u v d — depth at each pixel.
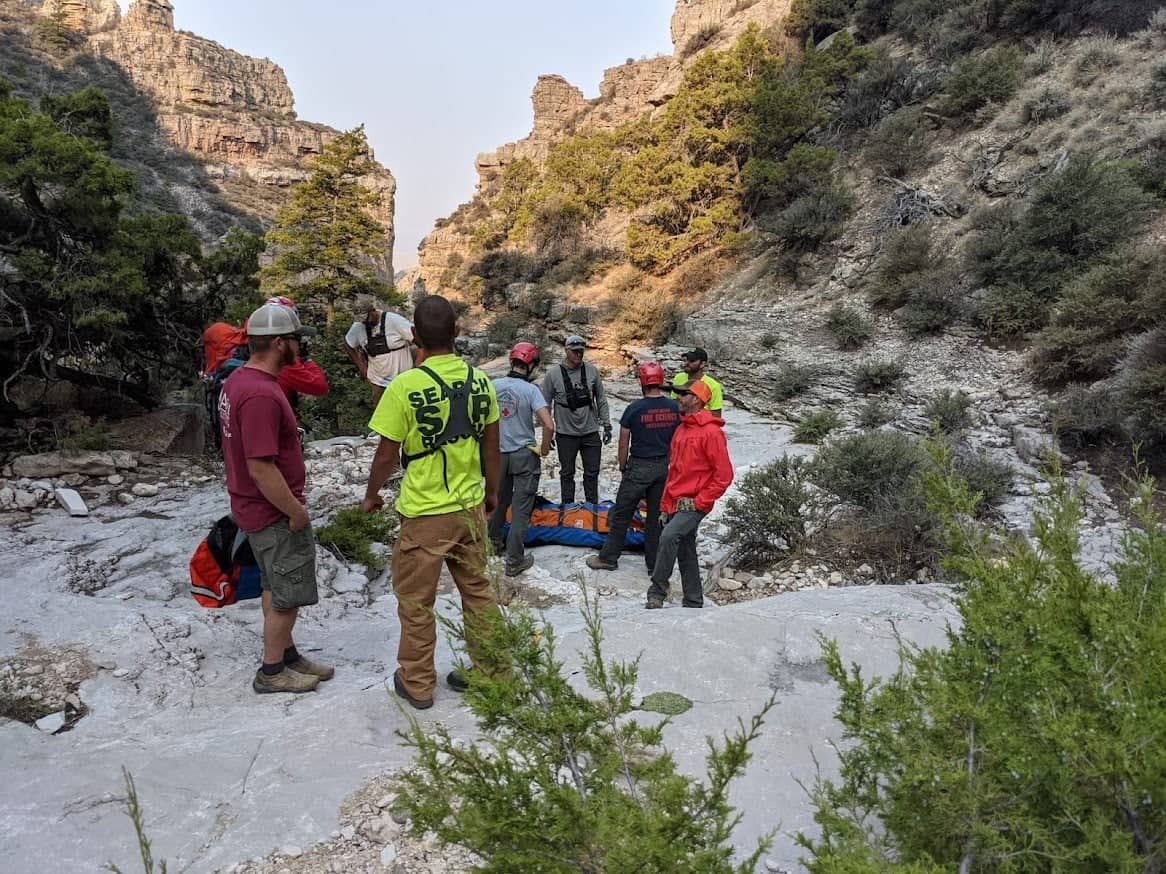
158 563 6.36
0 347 9.81
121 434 9.88
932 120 27.41
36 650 4.33
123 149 92.50
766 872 2.47
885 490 7.62
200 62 123.81
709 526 8.39
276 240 27.75
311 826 2.78
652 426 6.36
